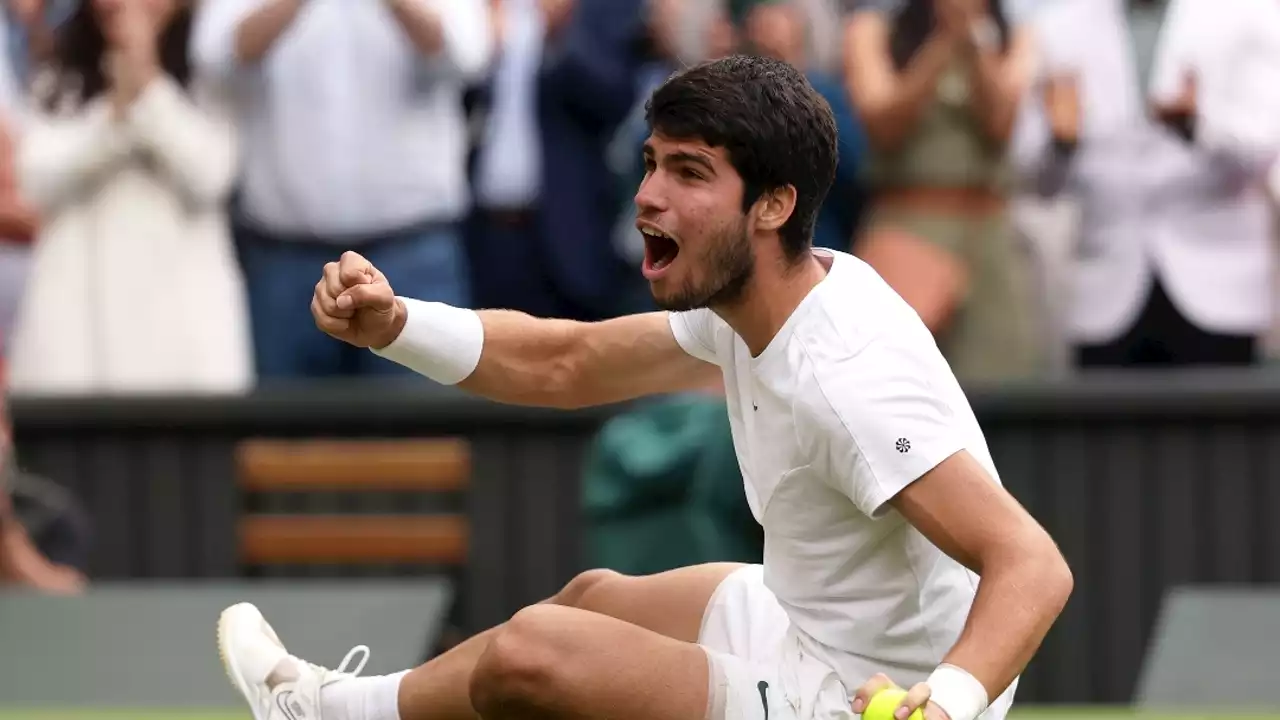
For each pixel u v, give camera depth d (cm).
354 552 2192
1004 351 2197
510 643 992
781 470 999
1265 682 1948
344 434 2192
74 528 2123
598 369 1104
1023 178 2295
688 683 998
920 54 2159
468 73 2211
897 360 957
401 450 2186
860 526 995
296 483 2194
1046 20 2312
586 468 2162
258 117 2222
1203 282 2286
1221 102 2264
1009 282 2192
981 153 2170
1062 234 2284
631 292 2397
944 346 2202
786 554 1023
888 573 1002
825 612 1020
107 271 2219
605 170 2377
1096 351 2312
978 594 922
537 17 2428
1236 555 2138
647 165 984
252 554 2198
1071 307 2306
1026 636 905
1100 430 2144
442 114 2220
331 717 1077
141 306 2222
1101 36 2295
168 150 2200
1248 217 2291
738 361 1028
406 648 1886
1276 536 2134
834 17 2350
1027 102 2266
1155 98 2280
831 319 970
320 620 1931
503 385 1100
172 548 2200
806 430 970
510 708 999
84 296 2230
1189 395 2134
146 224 2214
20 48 2259
